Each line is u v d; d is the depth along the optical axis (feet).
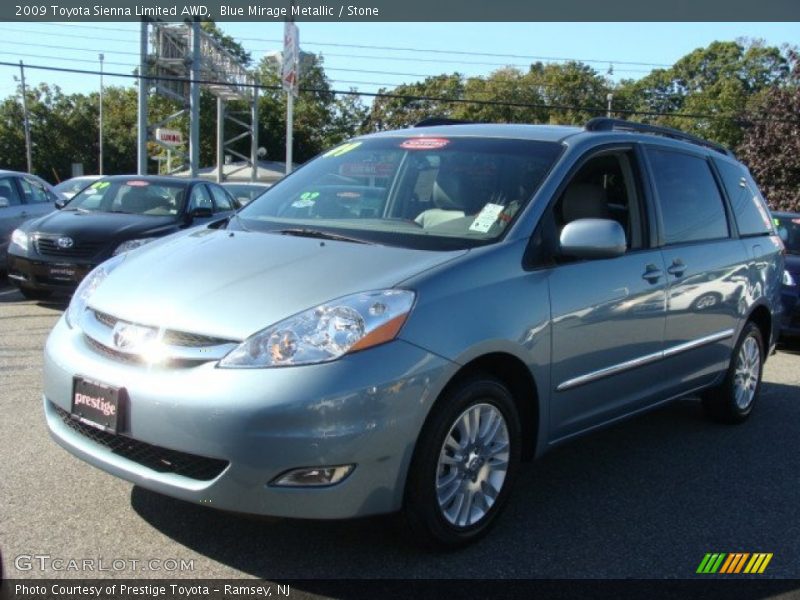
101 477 13.11
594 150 14.02
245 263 11.41
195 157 84.89
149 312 10.53
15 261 28.50
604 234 12.10
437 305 10.48
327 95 210.38
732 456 16.25
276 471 9.40
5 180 37.24
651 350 14.49
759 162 82.02
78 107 234.79
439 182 13.52
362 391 9.59
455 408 10.62
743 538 12.25
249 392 9.43
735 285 17.16
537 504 13.24
